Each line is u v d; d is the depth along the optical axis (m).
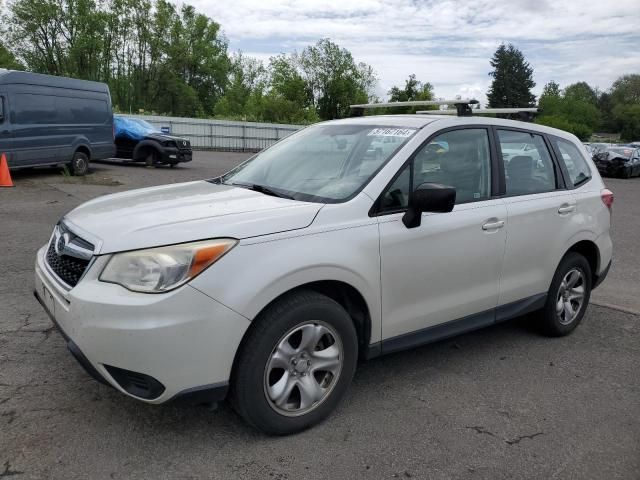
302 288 2.97
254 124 36.59
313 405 3.04
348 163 3.59
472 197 3.80
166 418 3.11
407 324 3.44
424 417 3.27
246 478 2.64
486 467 2.83
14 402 3.18
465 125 3.90
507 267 3.99
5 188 11.55
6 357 3.74
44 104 12.90
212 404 2.87
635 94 121.19
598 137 105.62
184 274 2.59
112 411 3.14
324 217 3.04
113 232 2.77
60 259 3.01
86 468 2.65
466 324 3.80
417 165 3.51
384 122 3.95
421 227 3.38
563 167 4.61
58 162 13.46
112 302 2.55
